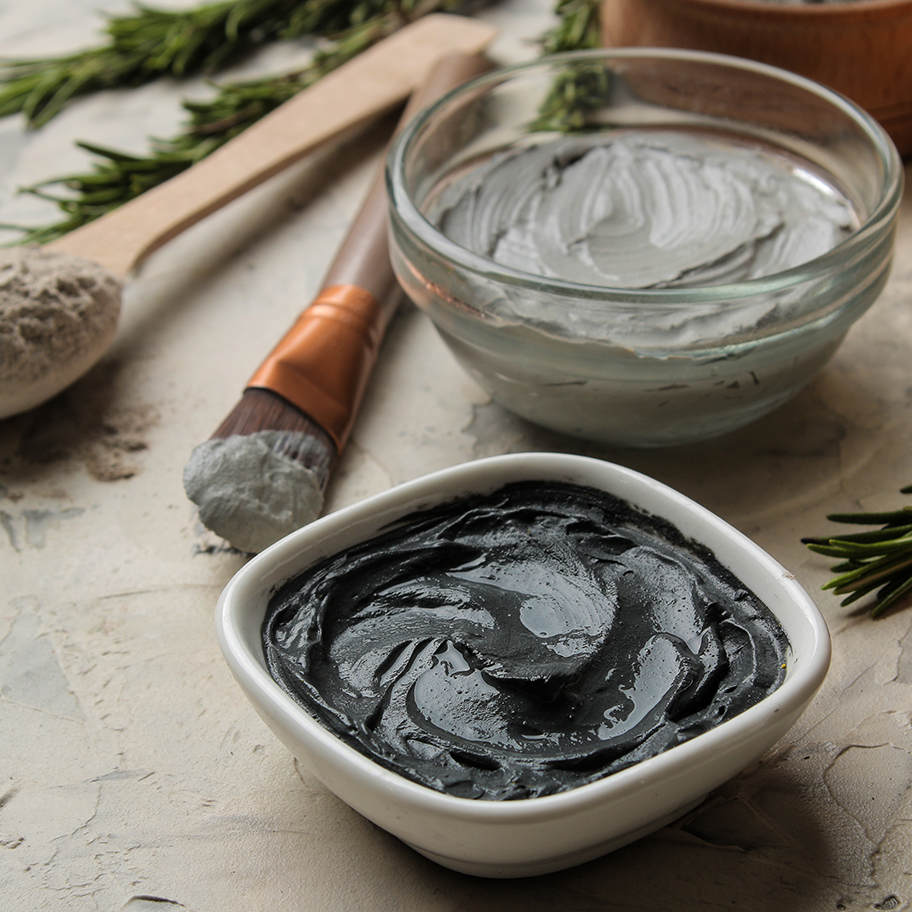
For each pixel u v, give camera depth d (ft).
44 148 1.52
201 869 0.91
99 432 1.18
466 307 1.06
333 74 1.50
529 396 1.08
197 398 1.21
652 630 0.92
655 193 1.18
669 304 1.01
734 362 1.03
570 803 0.81
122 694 1.00
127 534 1.10
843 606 1.01
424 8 1.70
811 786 0.93
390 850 0.92
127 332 1.28
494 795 0.85
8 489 1.14
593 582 0.94
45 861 0.92
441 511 0.98
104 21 1.81
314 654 0.91
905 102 1.32
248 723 0.98
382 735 0.88
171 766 0.96
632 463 1.13
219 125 1.48
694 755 0.83
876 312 1.25
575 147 1.24
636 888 0.89
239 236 1.39
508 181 1.20
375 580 0.95
